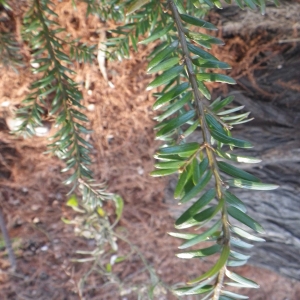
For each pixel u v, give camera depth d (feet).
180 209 1.63
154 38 0.55
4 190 1.51
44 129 1.29
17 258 1.65
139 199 1.66
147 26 0.74
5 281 1.66
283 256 1.58
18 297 1.70
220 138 0.46
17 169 1.47
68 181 0.91
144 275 1.82
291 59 1.27
